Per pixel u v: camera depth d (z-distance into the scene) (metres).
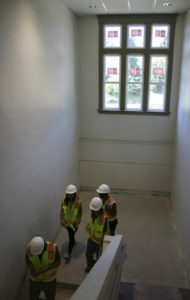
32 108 4.23
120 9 6.39
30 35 4.07
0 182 3.29
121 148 7.78
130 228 6.32
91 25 7.10
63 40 5.89
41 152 4.71
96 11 6.57
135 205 7.42
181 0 5.52
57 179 5.75
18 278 3.89
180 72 6.86
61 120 5.94
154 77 7.29
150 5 5.99
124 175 7.96
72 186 4.80
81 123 7.79
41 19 4.51
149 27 6.89
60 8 5.60
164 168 7.72
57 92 5.57
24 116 3.94
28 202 4.18
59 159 5.87
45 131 4.89
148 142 7.60
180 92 6.72
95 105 7.61
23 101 3.88
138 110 7.49
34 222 4.47
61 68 5.81
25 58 3.91
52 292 3.63
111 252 2.45
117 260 2.68
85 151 7.94
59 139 5.82
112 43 7.20
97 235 4.28
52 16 5.10
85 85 7.53
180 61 6.94
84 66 7.40
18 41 3.67
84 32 7.17
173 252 5.48
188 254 4.68
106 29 7.13
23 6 3.79
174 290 3.50
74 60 6.95
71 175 7.08
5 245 3.47
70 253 5.02
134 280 4.73
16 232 3.78
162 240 5.88
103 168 8.00
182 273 4.91
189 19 5.84
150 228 6.32
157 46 7.06
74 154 7.36
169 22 6.78
